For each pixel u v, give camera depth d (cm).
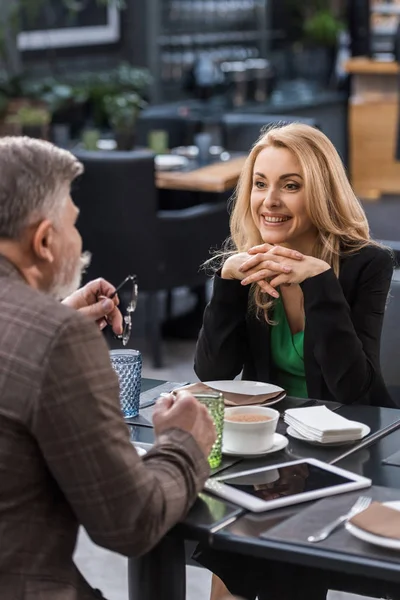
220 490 221
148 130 841
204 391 282
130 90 960
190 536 206
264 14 1277
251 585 269
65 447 186
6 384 186
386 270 320
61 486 189
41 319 189
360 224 323
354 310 317
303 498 217
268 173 316
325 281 301
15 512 190
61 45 1038
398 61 1120
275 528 204
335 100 1199
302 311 320
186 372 621
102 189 607
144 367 628
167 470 204
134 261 618
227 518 209
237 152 770
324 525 205
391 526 198
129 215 611
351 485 223
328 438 251
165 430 215
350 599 354
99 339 193
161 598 226
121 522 189
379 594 264
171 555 224
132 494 190
